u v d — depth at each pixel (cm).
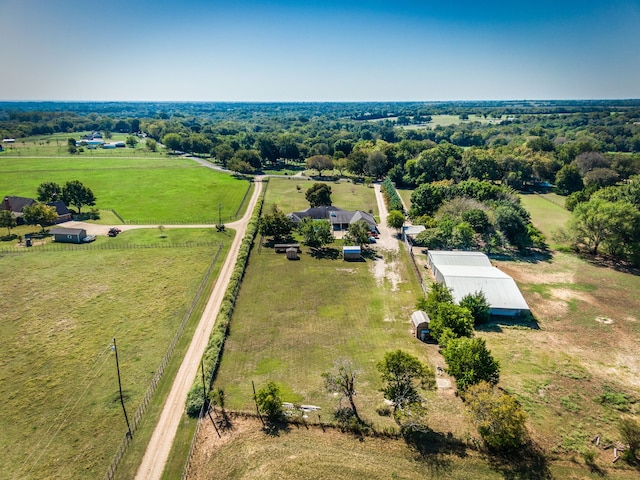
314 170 18462
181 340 5203
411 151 17912
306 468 3344
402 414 3831
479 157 14362
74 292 6362
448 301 5575
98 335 5256
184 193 13112
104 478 3316
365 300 6353
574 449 3619
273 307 6088
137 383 4422
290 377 4550
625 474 3384
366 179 15338
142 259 7725
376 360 4856
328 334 5412
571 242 8875
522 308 5831
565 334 5462
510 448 3559
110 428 3822
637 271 7519
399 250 8544
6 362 4700
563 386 4419
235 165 16400
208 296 6353
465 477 3319
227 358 4872
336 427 3825
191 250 8238
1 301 6028
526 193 14075
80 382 4409
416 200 10538
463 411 4009
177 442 3675
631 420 3928
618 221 7731
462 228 8262
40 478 3306
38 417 3925
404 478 3288
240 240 8938
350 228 8538
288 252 7925
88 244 8506
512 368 4703
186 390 4328
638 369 4756
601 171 13362
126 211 11069
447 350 4325
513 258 8156
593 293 6631
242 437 3706
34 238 8825
